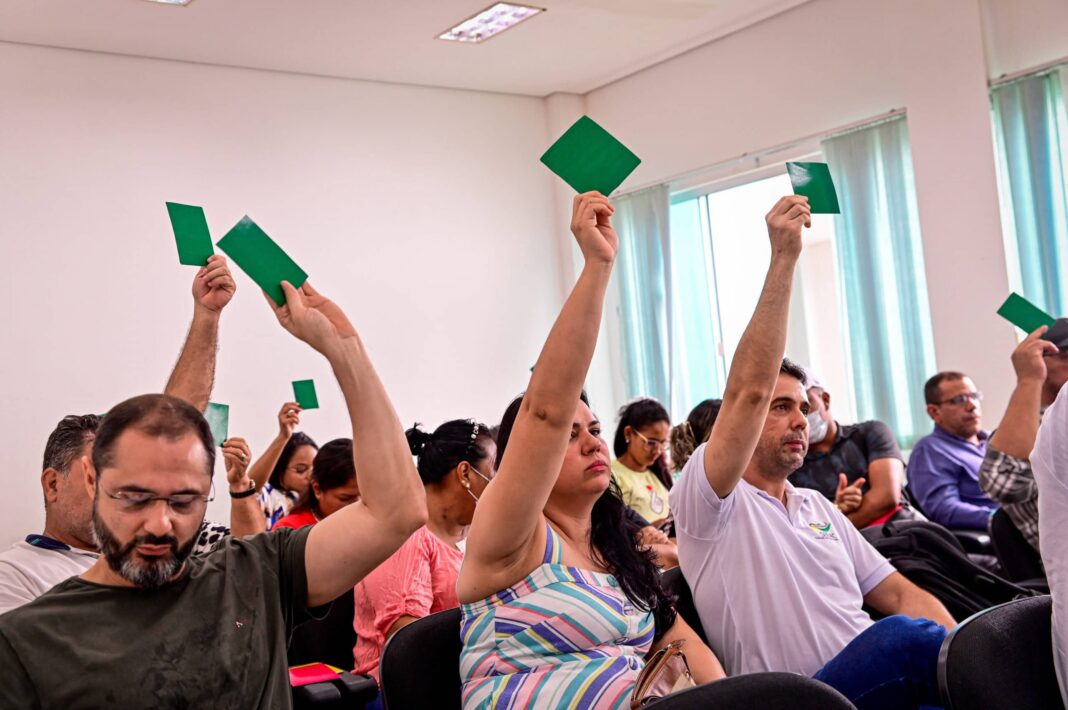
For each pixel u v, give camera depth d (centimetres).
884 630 207
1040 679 166
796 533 237
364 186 634
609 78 693
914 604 245
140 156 551
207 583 156
